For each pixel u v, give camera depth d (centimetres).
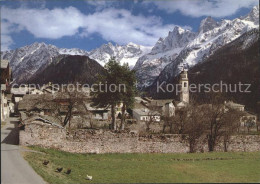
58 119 6028
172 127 6806
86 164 3962
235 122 6488
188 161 4559
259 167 4147
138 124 7212
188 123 6122
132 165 4059
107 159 4500
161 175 3497
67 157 4334
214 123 5862
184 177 3422
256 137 5866
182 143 5384
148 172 3644
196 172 3719
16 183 2639
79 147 4681
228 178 3438
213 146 5647
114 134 4941
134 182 3169
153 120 7850
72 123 6719
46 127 4409
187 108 6862
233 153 5375
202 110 6375
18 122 5728
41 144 4344
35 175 2936
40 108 7194
